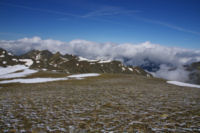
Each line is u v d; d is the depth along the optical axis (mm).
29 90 29391
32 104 15555
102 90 25672
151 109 13000
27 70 86438
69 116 11523
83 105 14883
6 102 16719
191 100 16844
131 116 11250
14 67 109812
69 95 21047
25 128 9266
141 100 16891
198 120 10094
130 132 8594
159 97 18812
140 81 44438
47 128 9289
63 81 47125
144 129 8922
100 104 15164
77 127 9430
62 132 8750
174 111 12281
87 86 32906
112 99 17594
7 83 45125
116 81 44156
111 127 9344
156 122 9945
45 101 17047
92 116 11445
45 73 72375
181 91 25234
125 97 18844
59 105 15000
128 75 65938
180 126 9203
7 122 10234
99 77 58188
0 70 94312
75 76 62469
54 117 11328
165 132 8461
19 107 14328
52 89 29312
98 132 8703
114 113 12078
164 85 36219
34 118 11094
